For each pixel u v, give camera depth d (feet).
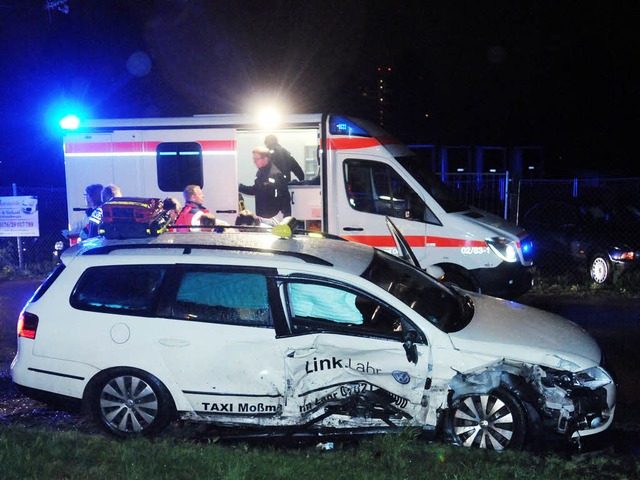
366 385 15.96
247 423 16.31
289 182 33.99
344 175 29.89
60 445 14.84
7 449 14.26
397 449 15.02
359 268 16.99
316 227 33.83
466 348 15.88
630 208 39.75
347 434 16.08
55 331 16.69
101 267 16.92
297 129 31.07
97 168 32.58
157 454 14.42
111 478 13.34
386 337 15.97
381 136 30.37
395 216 29.63
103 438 15.70
